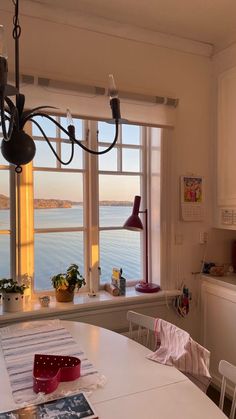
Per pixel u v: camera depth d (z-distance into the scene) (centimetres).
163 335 161
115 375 131
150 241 262
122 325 236
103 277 250
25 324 184
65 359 134
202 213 267
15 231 215
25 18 210
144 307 245
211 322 254
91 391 119
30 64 212
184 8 217
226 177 257
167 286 252
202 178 268
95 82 230
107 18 228
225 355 240
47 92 210
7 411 107
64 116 214
